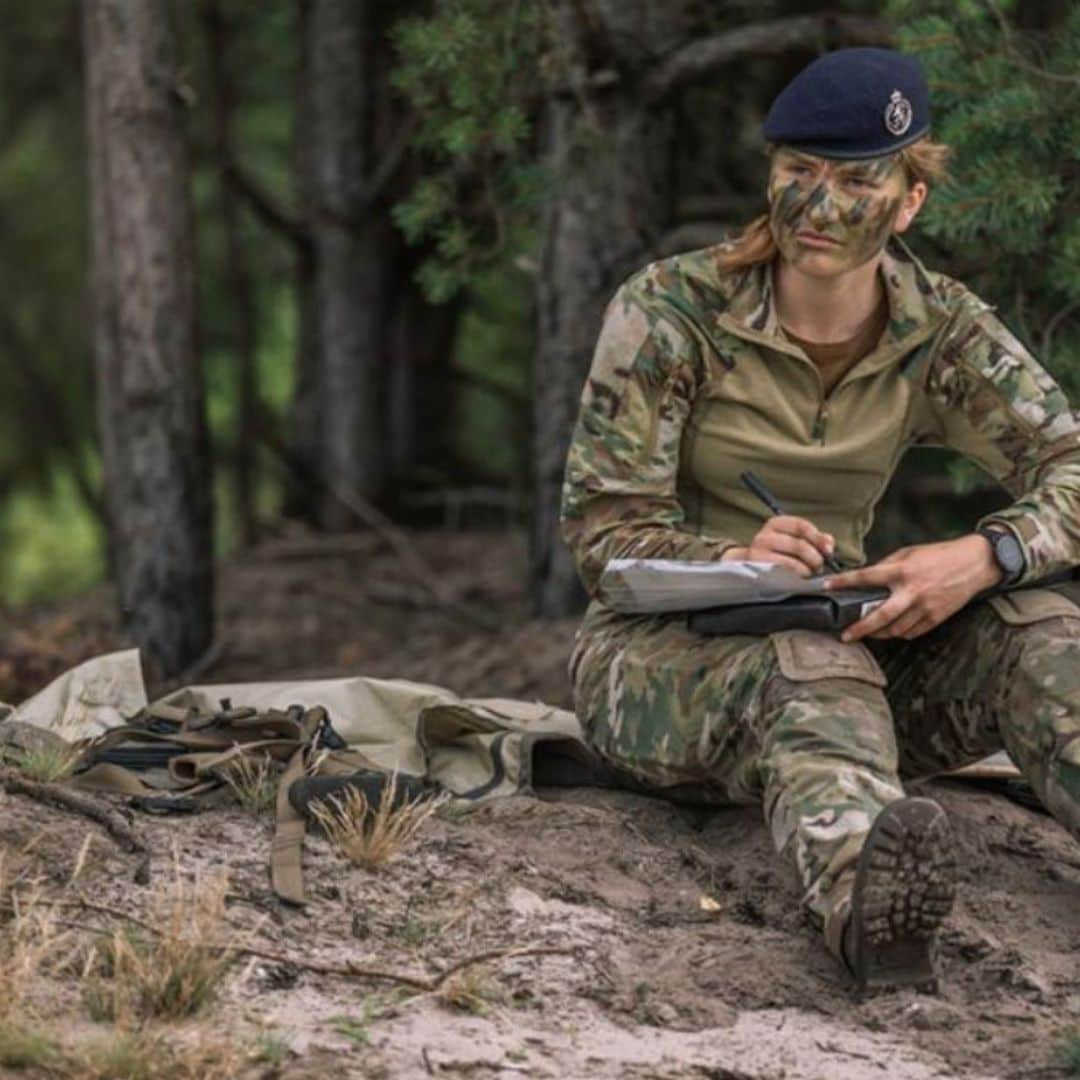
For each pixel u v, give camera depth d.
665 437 7.40
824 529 7.60
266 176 23.66
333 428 18.28
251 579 17.25
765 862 7.43
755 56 12.06
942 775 8.41
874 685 6.94
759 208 13.77
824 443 7.44
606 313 7.47
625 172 12.46
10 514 32.72
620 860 7.41
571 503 7.47
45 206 26.64
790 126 7.05
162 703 8.30
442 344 19.22
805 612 7.01
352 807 7.20
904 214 7.21
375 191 17.61
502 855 7.27
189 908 6.58
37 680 14.18
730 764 7.25
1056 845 7.96
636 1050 6.11
